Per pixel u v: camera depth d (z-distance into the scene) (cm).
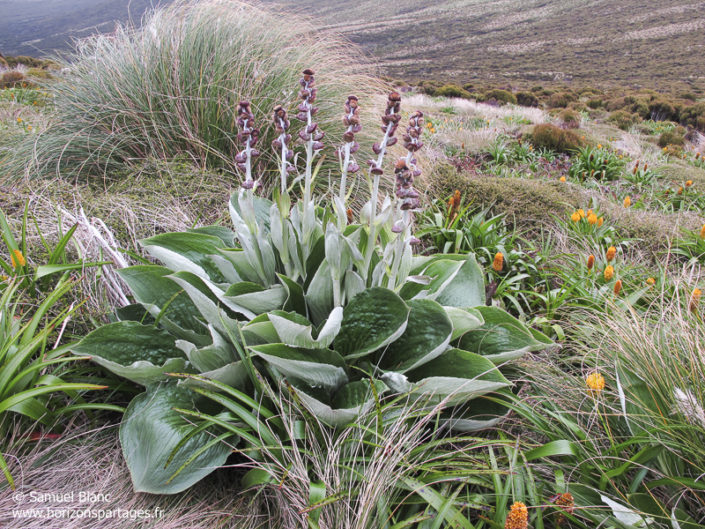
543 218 432
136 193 305
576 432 160
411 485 135
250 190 162
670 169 885
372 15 12825
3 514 133
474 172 562
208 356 155
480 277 212
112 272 217
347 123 157
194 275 174
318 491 128
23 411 148
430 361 170
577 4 10169
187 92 354
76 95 375
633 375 178
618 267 319
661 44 6575
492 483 142
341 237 156
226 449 145
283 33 416
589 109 2456
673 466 153
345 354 168
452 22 10738
